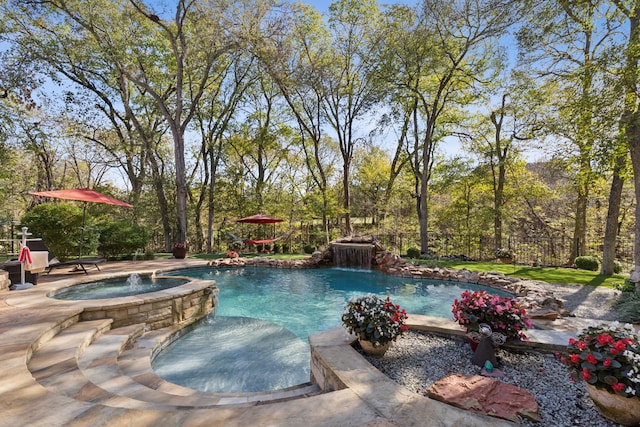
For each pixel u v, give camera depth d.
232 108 19.75
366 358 3.73
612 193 10.04
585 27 9.80
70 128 17.28
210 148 20.12
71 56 14.92
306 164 22.38
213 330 6.51
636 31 7.29
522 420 2.54
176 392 3.74
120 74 16.28
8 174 16.03
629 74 7.28
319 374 3.67
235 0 13.99
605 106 7.84
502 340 3.60
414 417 2.42
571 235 18.30
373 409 2.53
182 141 16.20
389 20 16.19
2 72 13.25
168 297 6.26
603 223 17.75
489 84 15.41
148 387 3.84
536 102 11.09
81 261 9.43
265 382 4.35
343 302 8.47
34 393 2.71
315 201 19.62
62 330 4.84
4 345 3.80
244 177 20.86
